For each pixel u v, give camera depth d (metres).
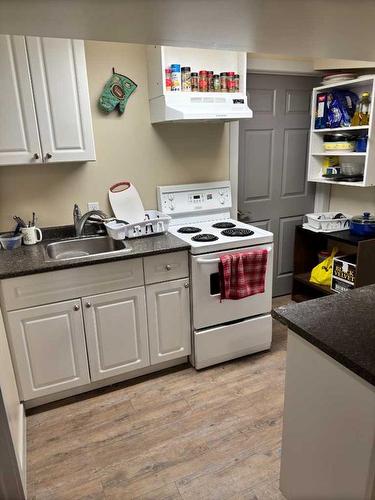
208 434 1.98
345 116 2.86
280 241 3.49
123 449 1.90
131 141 2.63
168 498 1.64
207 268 2.33
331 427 1.19
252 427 2.02
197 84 2.48
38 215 2.48
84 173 2.54
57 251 2.43
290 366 1.34
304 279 3.31
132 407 2.20
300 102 3.22
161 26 0.75
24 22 0.71
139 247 2.26
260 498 1.62
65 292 2.06
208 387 2.36
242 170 3.13
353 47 0.95
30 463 1.83
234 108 2.45
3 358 1.74
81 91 2.15
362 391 1.05
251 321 2.58
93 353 2.22
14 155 2.08
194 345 2.46
